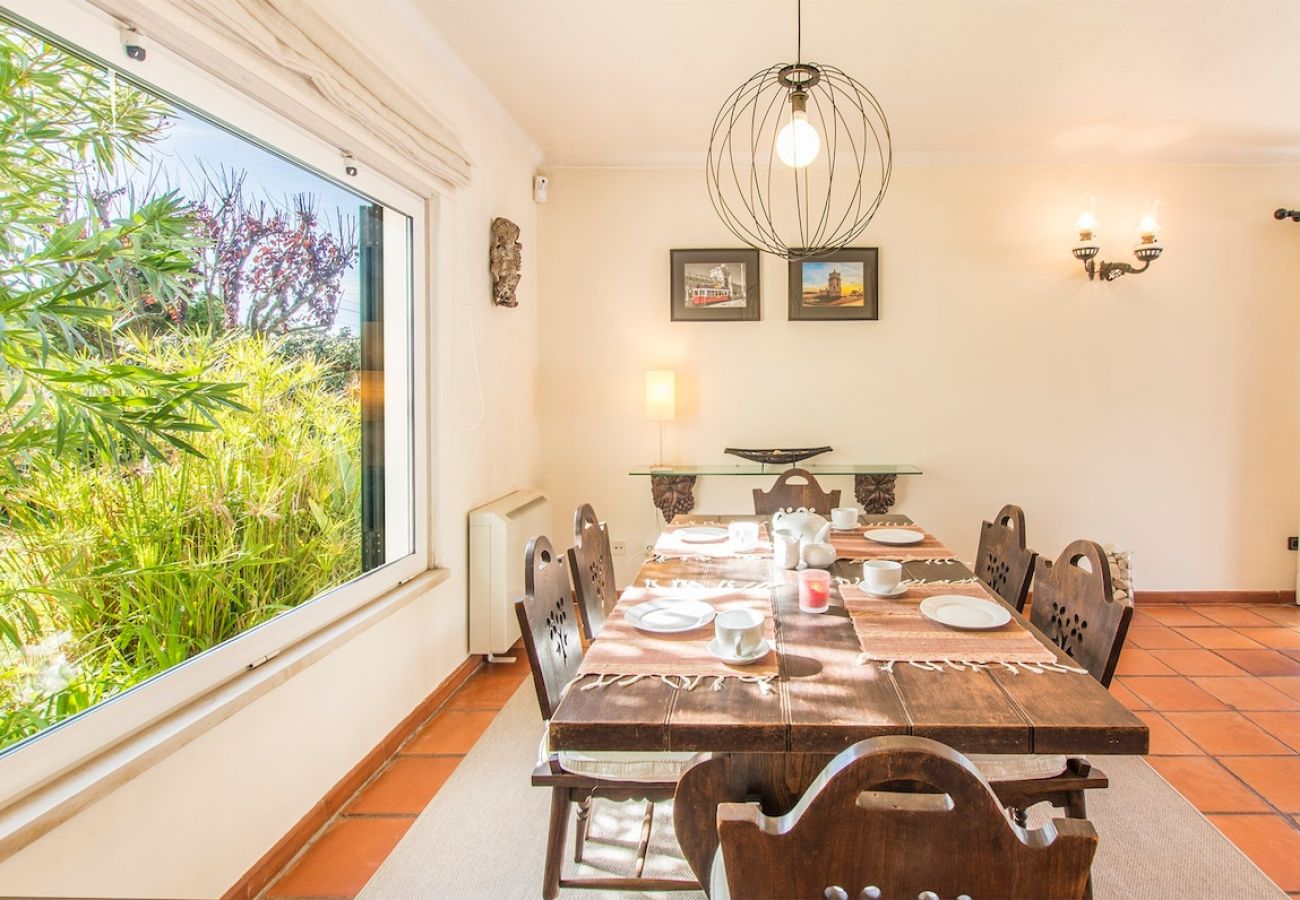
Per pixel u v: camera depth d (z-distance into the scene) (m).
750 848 0.63
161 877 1.24
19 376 0.96
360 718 1.92
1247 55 2.43
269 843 1.54
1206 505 3.53
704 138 3.27
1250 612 3.40
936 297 3.52
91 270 1.07
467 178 2.52
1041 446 3.54
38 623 1.08
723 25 2.24
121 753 1.16
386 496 2.24
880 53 2.42
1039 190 3.48
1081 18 2.20
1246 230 3.45
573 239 3.61
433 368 2.42
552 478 3.68
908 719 1.05
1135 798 1.85
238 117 1.46
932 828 0.62
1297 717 2.30
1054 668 1.24
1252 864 1.59
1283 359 3.48
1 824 0.96
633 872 1.57
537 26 2.25
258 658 1.55
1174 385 3.50
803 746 1.04
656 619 1.49
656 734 1.05
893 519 2.66
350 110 1.75
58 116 1.06
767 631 1.44
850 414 3.58
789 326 3.57
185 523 1.38
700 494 3.65
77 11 1.09
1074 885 0.61
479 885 1.54
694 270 3.56
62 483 1.12
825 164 3.50
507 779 1.97
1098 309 3.49
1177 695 2.47
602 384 3.64
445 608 2.48
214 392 1.19
